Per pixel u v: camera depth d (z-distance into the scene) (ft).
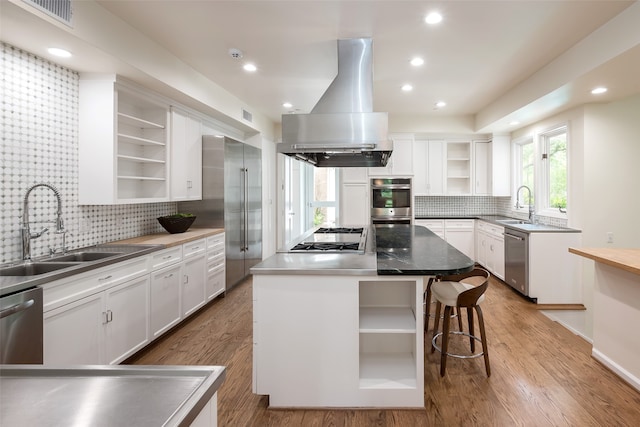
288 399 7.06
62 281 6.68
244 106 16.34
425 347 9.90
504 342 10.15
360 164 13.37
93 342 7.49
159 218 12.26
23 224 7.72
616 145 12.98
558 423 6.53
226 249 14.35
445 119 19.60
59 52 8.04
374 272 6.74
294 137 9.66
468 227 20.18
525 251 13.89
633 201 13.05
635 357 7.70
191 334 10.77
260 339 7.04
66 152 9.11
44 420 2.12
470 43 10.00
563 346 9.87
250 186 16.94
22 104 7.97
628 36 8.14
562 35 9.52
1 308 5.47
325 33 9.37
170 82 10.59
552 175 16.03
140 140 10.79
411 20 8.69
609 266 8.50
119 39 8.45
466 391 7.59
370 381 7.09
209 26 8.97
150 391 2.43
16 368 2.66
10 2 5.95
